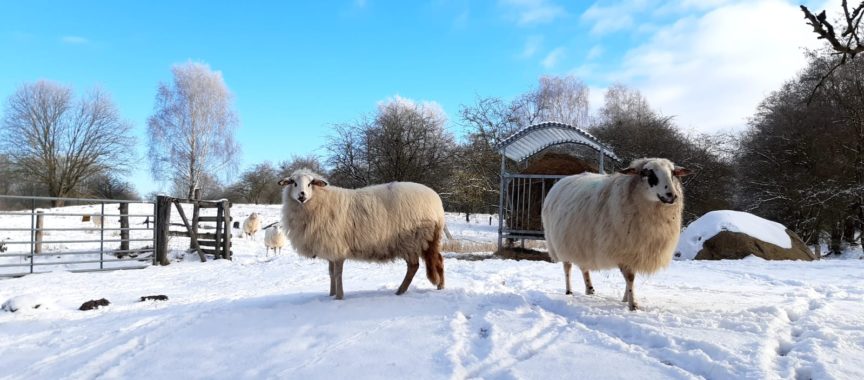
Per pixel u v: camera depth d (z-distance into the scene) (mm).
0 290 9664
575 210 6395
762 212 25188
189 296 8531
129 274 12211
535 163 15852
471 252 15180
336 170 30109
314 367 4145
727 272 9898
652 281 8625
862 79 21078
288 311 5812
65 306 7582
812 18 3465
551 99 41125
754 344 4176
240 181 58812
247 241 21469
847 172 22750
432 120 32719
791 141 24297
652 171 5469
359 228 6758
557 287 8023
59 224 24406
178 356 4609
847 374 3516
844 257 23266
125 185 49125
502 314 5410
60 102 41688
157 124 41062
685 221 26172
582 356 4113
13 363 4746
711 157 27578
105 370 4434
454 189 28688
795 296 6832
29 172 41531
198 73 41812
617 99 44062
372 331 4984
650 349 4309
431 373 3914
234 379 4066
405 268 11078
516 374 3834
